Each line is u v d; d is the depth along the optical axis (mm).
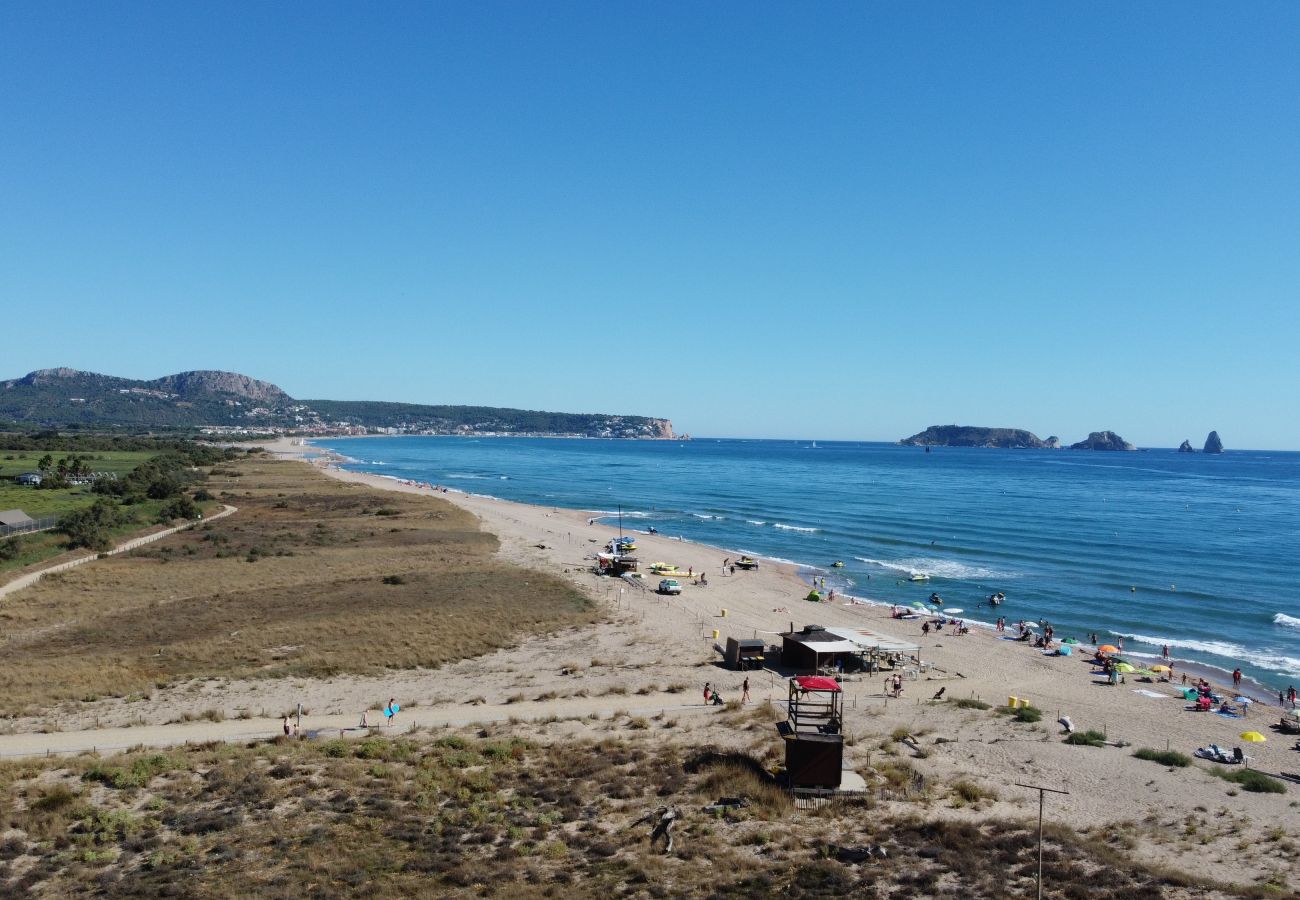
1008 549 106312
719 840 26469
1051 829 27578
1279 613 72312
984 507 158625
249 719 38938
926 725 40406
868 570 92375
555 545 99750
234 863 23875
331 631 55250
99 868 23562
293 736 35969
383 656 50062
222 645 51562
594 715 40125
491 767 32438
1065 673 53438
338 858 24297
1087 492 197375
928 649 58812
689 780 31453
